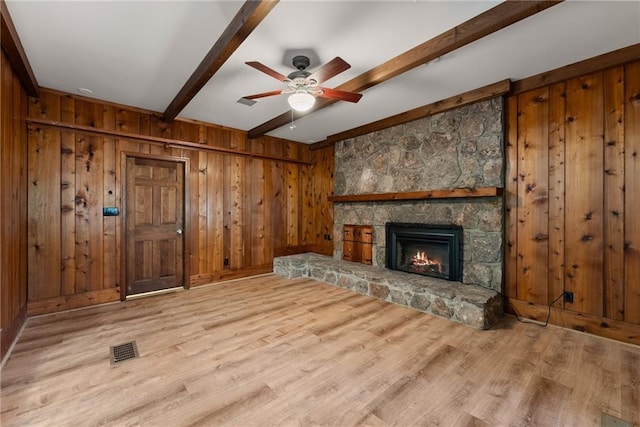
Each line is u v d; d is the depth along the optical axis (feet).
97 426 5.31
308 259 16.90
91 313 10.86
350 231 16.25
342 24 7.12
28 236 10.35
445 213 12.19
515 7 6.30
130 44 8.05
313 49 8.19
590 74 8.98
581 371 7.05
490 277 10.83
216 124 15.29
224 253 15.70
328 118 14.21
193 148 14.52
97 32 7.50
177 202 14.29
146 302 12.17
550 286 9.84
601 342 8.50
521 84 10.12
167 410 5.73
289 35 7.54
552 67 9.28
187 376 6.85
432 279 12.12
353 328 9.56
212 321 10.14
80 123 11.50
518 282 10.53
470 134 11.43
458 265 11.64
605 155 8.79
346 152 16.71
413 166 13.35
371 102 12.13
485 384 6.57
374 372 7.04
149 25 7.23
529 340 8.68
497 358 7.66
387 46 8.07
